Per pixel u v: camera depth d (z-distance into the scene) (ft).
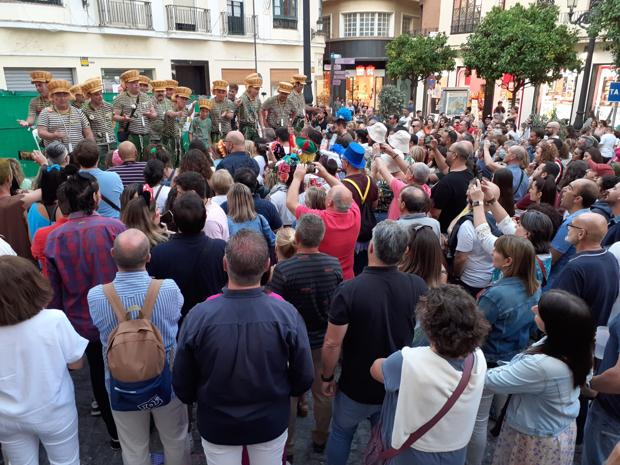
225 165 16.33
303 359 7.18
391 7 103.14
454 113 63.05
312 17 84.64
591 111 64.85
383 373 6.73
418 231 9.80
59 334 7.61
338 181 13.65
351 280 8.38
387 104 71.51
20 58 47.98
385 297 8.12
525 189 20.13
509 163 20.56
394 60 79.87
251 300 6.97
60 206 9.73
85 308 9.69
